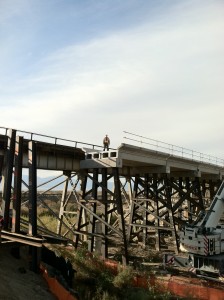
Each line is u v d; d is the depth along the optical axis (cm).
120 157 2073
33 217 1517
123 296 1541
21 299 1116
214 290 1503
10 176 1620
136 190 2636
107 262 1873
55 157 2075
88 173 2403
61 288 1231
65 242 1473
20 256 1574
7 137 1730
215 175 3684
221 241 1789
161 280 1684
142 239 2864
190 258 1809
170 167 2733
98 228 2169
